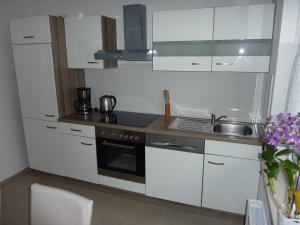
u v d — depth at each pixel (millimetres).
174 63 2445
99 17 2598
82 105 3047
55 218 1375
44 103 2900
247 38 2168
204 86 2727
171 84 2859
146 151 2512
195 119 2793
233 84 2607
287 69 1807
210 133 2309
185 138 2326
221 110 2719
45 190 1408
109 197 2840
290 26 1735
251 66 2215
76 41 2779
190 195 2459
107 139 2668
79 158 2885
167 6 2672
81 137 2795
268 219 1616
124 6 2594
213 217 2494
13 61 3137
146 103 3033
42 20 2637
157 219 2480
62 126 2865
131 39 2656
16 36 2818
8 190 3002
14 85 3184
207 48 2309
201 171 2350
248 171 2191
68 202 1330
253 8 2092
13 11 3080
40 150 3111
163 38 2432
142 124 2598
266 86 2395
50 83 2799
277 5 1989
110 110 3078
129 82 3049
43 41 2699
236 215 2441
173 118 2842
